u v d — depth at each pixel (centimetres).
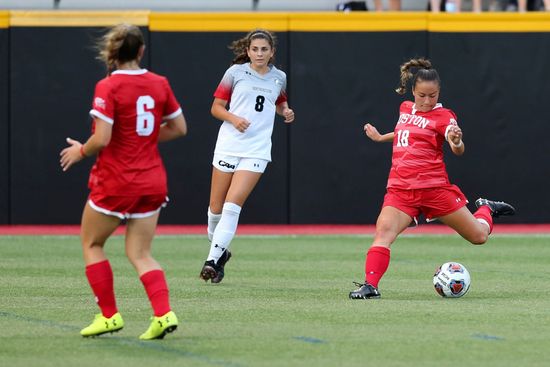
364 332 2803
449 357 2469
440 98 6488
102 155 2572
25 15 6425
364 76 6488
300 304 3341
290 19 6456
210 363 2394
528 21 6500
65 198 6500
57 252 5097
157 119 2600
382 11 6900
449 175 6525
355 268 4481
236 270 4391
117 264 4584
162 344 2617
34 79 6438
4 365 2372
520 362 2417
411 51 6488
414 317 3061
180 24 6438
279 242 5656
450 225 3572
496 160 6531
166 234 6084
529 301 3425
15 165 6462
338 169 6525
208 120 6488
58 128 6462
